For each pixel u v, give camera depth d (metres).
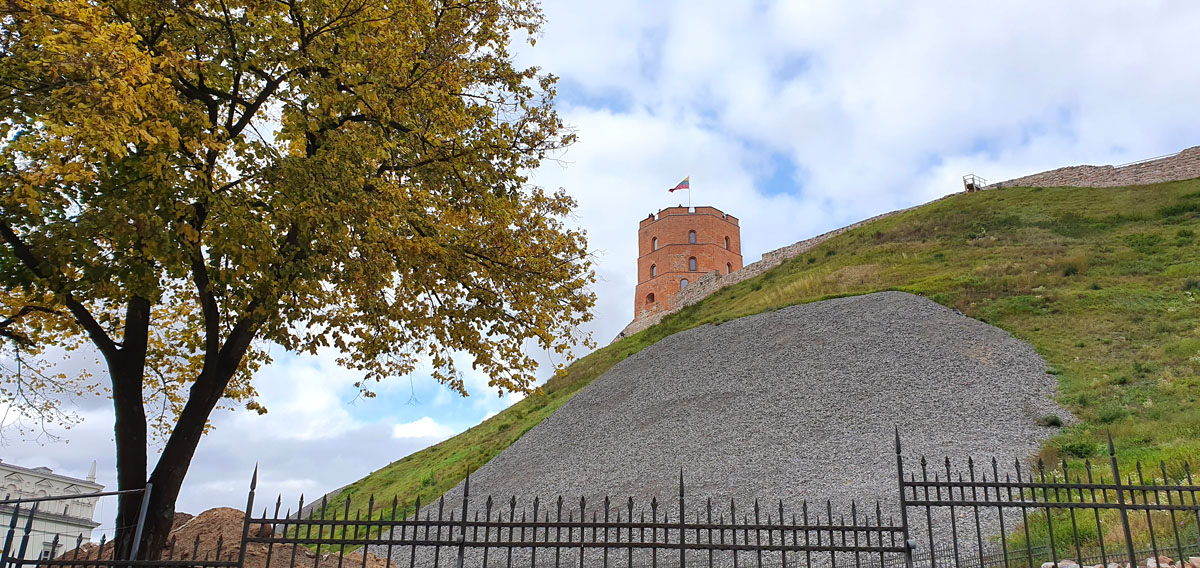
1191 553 9.91
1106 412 19.64
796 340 31.30
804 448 20.69
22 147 8.78
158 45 10.28
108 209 9.16
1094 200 47.31
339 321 13.20
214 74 11.34
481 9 14.55
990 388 22.70
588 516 19.27
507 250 14.27
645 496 19.80
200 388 11.10
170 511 10.47
